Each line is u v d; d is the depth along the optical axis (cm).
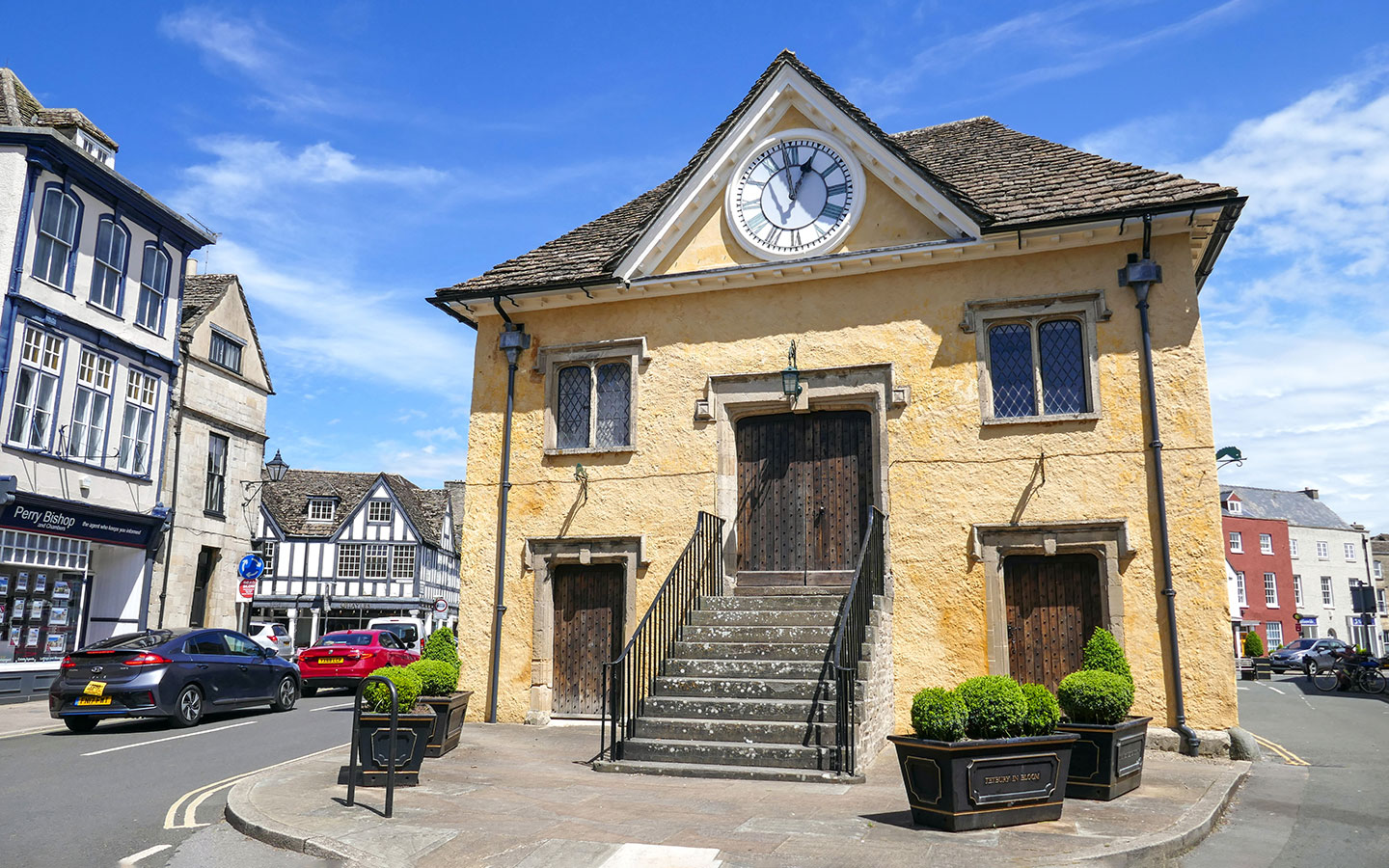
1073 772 800
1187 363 1130
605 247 1473
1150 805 767
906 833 672
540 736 1216
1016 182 1293
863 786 858
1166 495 1113
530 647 1346
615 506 1342
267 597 4541
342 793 827
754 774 895
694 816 734
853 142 1284
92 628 2059
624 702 993
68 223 1894
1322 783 924
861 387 1260
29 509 1778
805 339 1298
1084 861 602
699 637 1129
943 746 674
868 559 1077
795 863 603
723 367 1329
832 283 1301
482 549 1393
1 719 1480
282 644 3048
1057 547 1145
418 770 866
